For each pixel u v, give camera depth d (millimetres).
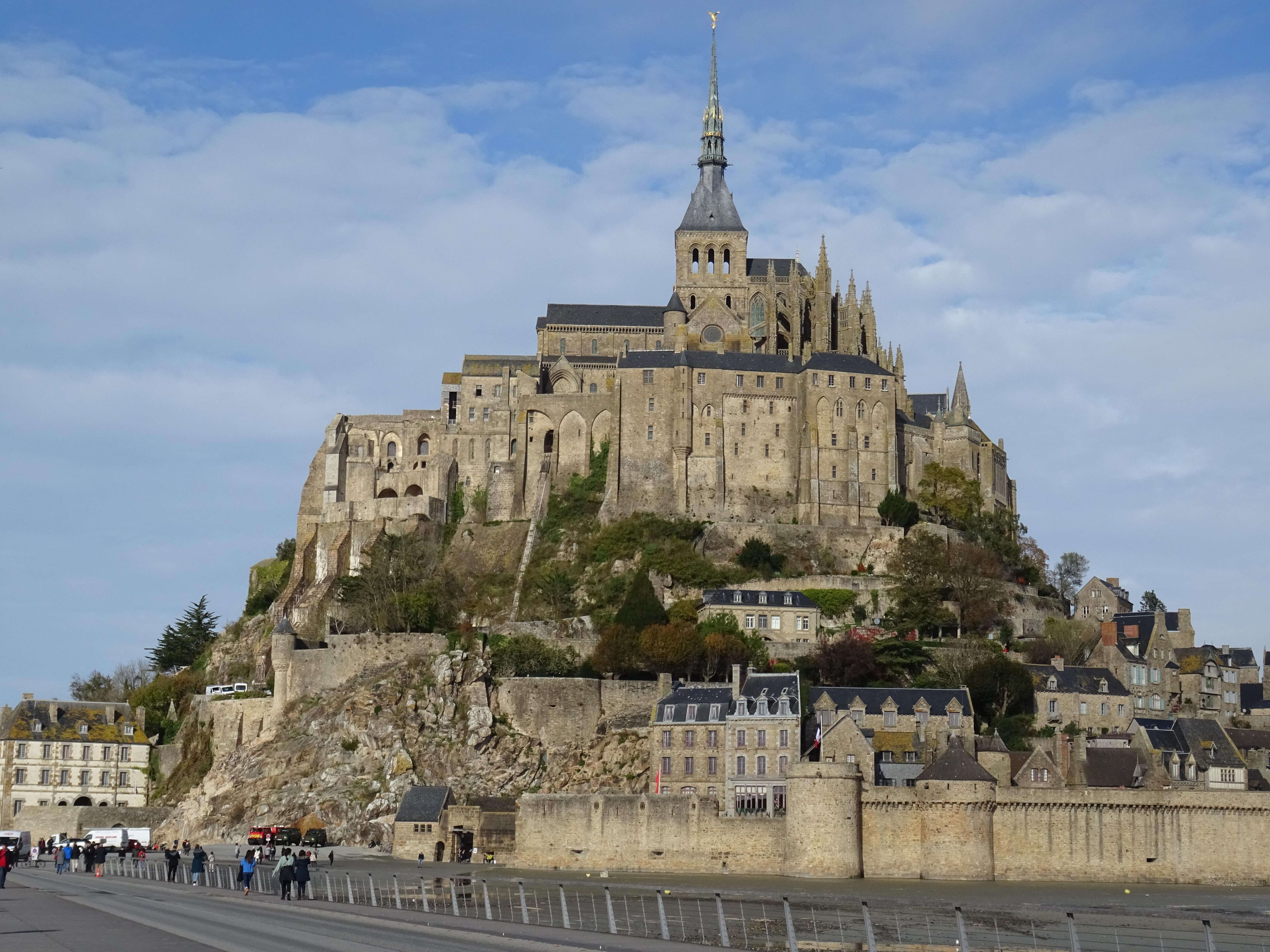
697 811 166500
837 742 171375
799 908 131750
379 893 131750
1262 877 164000
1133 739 193000
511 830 180250
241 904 113688
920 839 161625
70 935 90375
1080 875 163125
